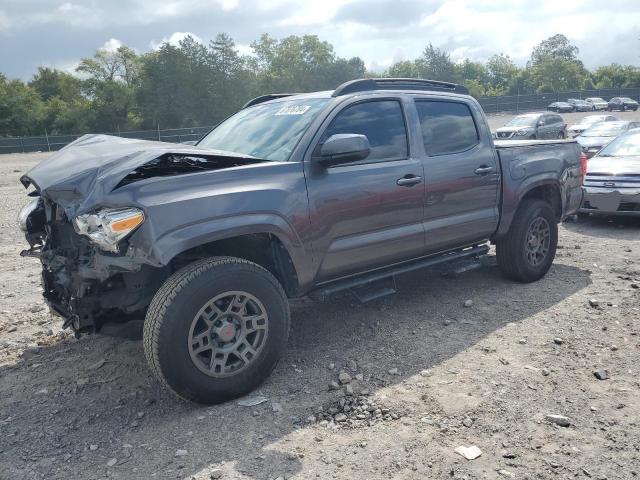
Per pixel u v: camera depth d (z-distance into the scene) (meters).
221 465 2.87
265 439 3.09
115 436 3.19
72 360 4.23
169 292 3.22
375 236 4.29
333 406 3.41
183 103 76.81
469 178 4.93
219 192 3.42
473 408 3.33
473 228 5.05
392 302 5.24
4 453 3.06
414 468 2.80
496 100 63.41
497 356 4.02
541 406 3.33
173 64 76.06
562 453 2.88
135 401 3.59
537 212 5.57
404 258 4.62
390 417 3.27
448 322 4.67
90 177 3.28
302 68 92.44
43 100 91.44
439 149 4.79
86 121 76.19
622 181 8.34
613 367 3.81
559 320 4.66
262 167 3.69
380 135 4.40
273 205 3.61
